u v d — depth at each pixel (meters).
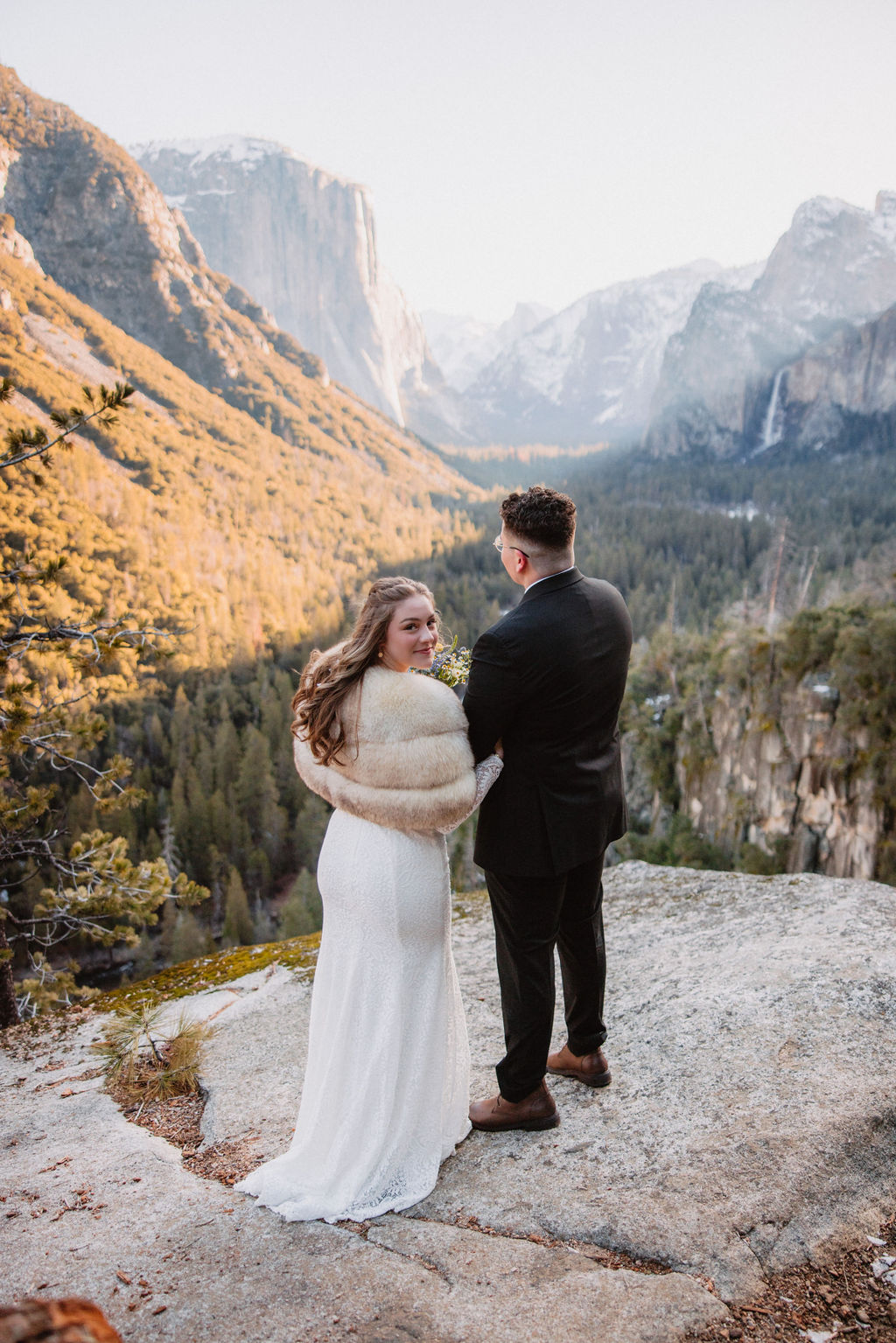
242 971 4.59
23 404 111.25
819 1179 2.06
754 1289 1.77
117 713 66.81
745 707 38.28
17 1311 0.91
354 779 2.14
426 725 2.05
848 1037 2.67
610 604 2.24
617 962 3.72
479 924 4.70
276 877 51.62
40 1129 3.07
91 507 107.69
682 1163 2.17
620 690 2.28
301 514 155.50
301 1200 2.16
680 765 44.44
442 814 2.07
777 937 3.62
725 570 111.25
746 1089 2.47
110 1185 2.46
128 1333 1.72
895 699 31.67
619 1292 1.73
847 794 33.44
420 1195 2.19
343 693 2.10
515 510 2.16
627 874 5.00
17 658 6.28
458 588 106.81
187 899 7.26
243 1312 1.75
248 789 52.78
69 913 7.12
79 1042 4.02
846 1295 1.76
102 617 6.51
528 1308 1.70
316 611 109.69
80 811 40.97
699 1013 3.00
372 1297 1.77
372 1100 2.21
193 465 153.00
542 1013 2.35
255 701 74.69
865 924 3.59
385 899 2.17
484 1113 2.51
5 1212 2.35
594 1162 2.25
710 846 39.94
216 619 93.31
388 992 2.21
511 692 2.08
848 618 34.66
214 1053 3.57
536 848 2.18
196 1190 2.36
